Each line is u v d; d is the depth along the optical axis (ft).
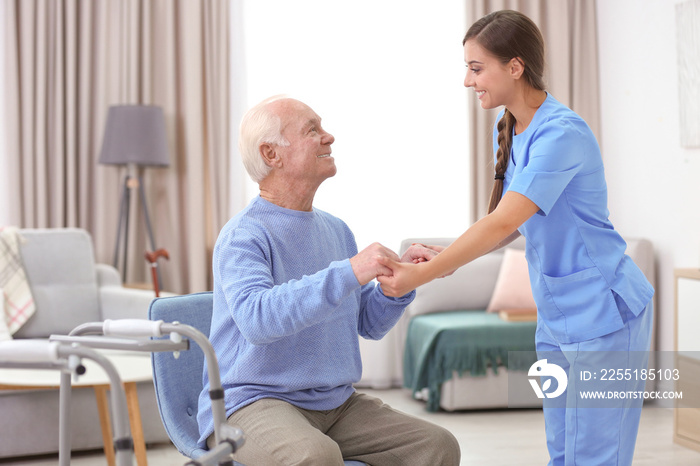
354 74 15.23
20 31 13.71
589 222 5.99
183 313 6.31
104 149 13.24
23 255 12.29
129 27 14.10
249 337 5.11
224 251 5.48
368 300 6.33
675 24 12.91
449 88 15.48
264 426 5.22
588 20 15.35
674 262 13.15
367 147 15.29
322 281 5.00
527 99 6.01
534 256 6.17
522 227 6.11
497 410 13.09
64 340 4.83
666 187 13.32
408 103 15.38
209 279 14.67
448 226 15.56
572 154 5.61
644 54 13.84
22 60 13.69
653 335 13.52
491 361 12.78
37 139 13.70
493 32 5.82
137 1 14.07
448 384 12.69
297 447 5.00
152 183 14.44
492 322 12.92
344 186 15.25
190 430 6.06
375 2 15.25
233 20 14.69
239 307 5.11
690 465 9.95
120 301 12.24
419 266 5.21
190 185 14.30
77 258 12.64
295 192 5.81
